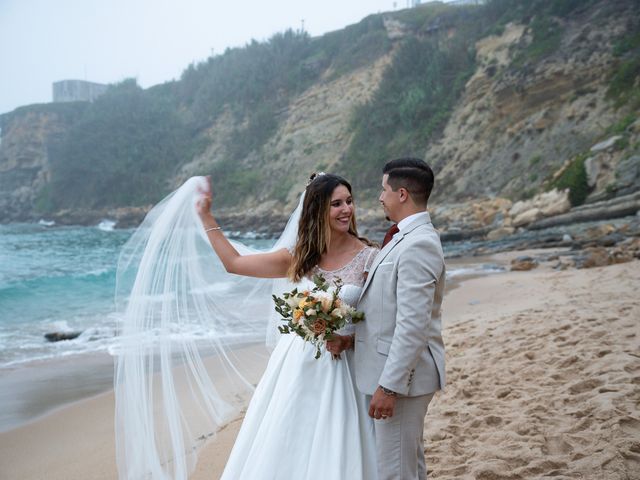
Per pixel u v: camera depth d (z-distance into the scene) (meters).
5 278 21.38
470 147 42.81
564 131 36.94
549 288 10.92
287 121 71.12
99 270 24.91
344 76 70.75
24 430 5.77
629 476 3.11
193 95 94.25
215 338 3.75
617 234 19.45
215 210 66.12
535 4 49.12
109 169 86.81
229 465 2.95
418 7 72.50
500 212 31.73
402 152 49.78
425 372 2.70
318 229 2.99
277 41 83.06
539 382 4.89
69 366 8.39
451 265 19.61
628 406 3.92
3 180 105.50
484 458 3.66
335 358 2.95
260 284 3.82
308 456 2.80
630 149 27.86
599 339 5.69
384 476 2.70
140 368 3.33
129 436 3.28
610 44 38.66
